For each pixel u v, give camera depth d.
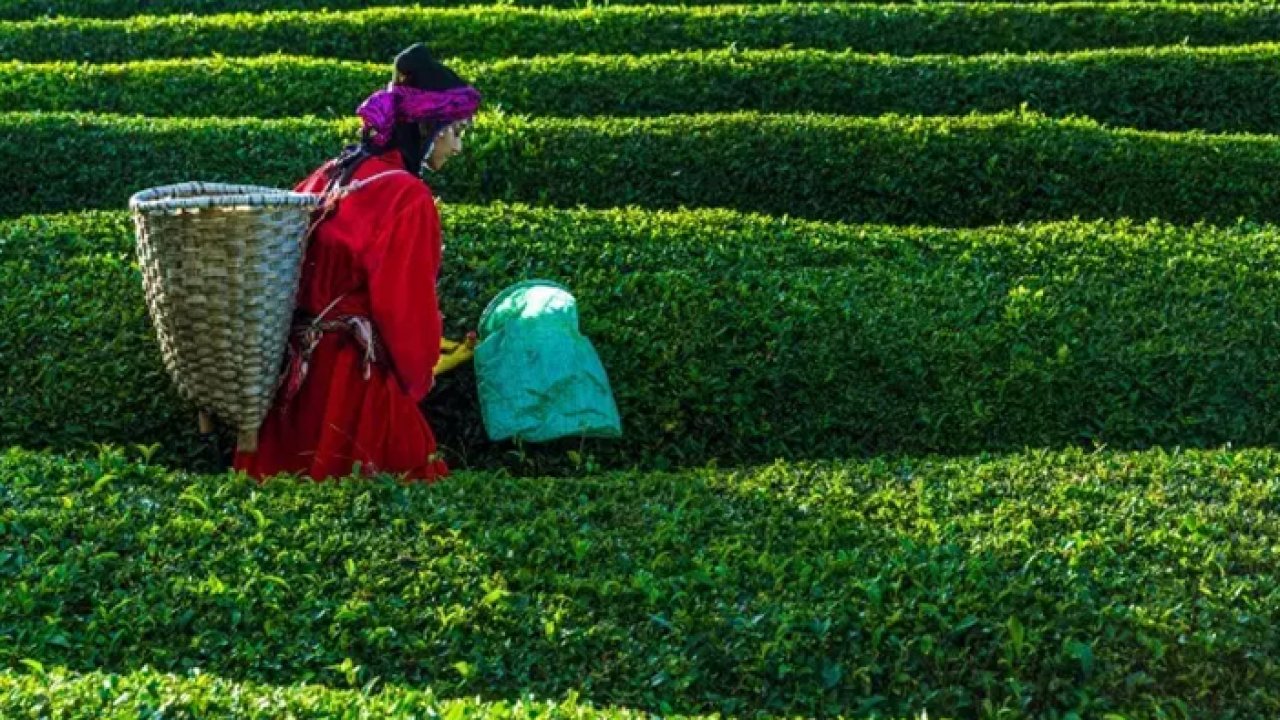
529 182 10.93
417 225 7.35
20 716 5.40
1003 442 8.59
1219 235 10.05
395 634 6.30
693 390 8.55
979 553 6.76
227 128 11.07
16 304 8.58
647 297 8.95
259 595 6.46
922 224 10.92
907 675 6.23
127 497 7.05
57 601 6.38
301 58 12.75
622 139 11.04
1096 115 12.46
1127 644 6.33
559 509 7.15
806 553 6.83
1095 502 7.24
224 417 7.23
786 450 8.53
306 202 7.01
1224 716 6.13
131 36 13.70
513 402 7.84
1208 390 8.73
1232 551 6.82
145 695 5.57
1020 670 6.26
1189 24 13.88
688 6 14.69
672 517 7.05
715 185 10.95
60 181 10.88
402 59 7.53
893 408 8.62
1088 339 8.89
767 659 6.27
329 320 7.37
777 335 8.76
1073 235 9.91
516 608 6.45
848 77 12.47
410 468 7.52
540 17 13.89
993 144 11.02
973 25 13.84
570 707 5.79
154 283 6.98
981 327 8.88
